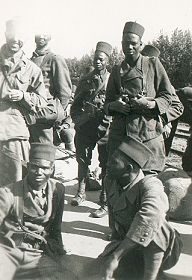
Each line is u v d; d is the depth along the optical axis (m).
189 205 5.83
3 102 5.03
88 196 6.84
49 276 3.86
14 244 3.92
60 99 6.43
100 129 6.15
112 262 3.73
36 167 3.88
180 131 14.42
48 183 4.09
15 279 3.85
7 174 5.10
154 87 4.93
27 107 5.09
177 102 5.04
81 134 6.36
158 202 3.71
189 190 5.87
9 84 5.03
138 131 4.86
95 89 6.28
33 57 6.48
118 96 4.98
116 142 5.03
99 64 6.23
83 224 5.52
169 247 3.82
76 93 6.48
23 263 3.89
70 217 5.77
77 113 6.43
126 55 4.93
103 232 5.28
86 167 6.44
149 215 3.66
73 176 7.96
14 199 3.93
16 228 3.94
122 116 5.00
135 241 3.66
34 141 5.86
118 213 3.98
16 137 5.04
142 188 3.84
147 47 6.28
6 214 3.91
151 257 3.78
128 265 3.98
